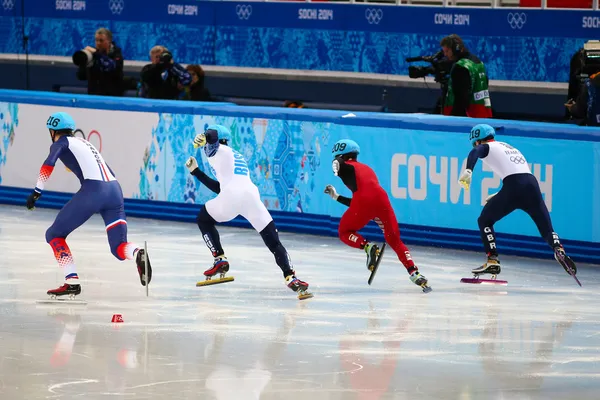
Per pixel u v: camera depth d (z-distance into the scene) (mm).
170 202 33312
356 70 39594
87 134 34375
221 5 41594
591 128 27750
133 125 33656
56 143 23203
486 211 25703
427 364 18562
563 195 28047
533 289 25062
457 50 32750
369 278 24828
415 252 29188
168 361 18484
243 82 41625
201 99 36938
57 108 34562
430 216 29750
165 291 24203
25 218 33156
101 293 23922
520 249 28828
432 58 33375
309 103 40375
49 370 17828
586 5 35469
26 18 44719
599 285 25547
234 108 32250
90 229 31547
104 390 16750
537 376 17891
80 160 23203
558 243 25188
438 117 29797
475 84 32250
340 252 29094
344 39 39594
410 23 38344
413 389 17031
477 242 29156
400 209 30188
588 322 21875
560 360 18938
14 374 17578
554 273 26922
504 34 36812
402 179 30047
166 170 33250
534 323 21750
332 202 30969
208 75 42156
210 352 19125
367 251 24516
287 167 31625
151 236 30719
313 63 40375
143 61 43250
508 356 19172
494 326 21469
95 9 43625
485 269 25500
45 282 24812
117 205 23359
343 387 17094
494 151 25594
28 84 44781
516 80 36875
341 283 25406
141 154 33625
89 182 23125
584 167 27672
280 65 40938
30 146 35094
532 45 36469
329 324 21422
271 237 23812
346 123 30531
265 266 27141
